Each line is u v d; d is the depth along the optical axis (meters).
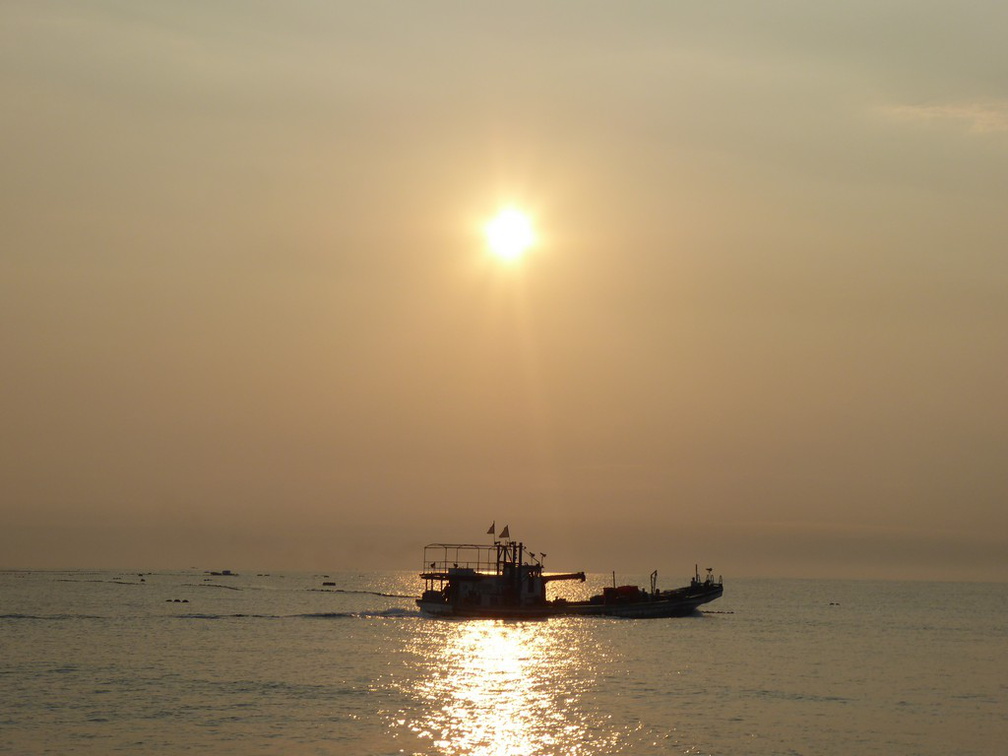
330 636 155.75
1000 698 105.56
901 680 119.44
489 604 182.25
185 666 117.12
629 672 118.69
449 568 185.38
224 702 93.06
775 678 117.94
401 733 80.81
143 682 104.06
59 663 118.12
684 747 78.00
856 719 91.25
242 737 79.00
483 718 87.12
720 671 122.81
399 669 116.44
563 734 81.56
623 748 77.31
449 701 94.94
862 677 121.50
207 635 155.00
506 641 151.75
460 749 76.12
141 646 137.62
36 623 173.25
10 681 103.75
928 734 85.25
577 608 190.00
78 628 164.25
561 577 188.88
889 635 190.25
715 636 172.38
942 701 102.75
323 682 105.31
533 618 183.50
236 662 121.31
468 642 149.25
